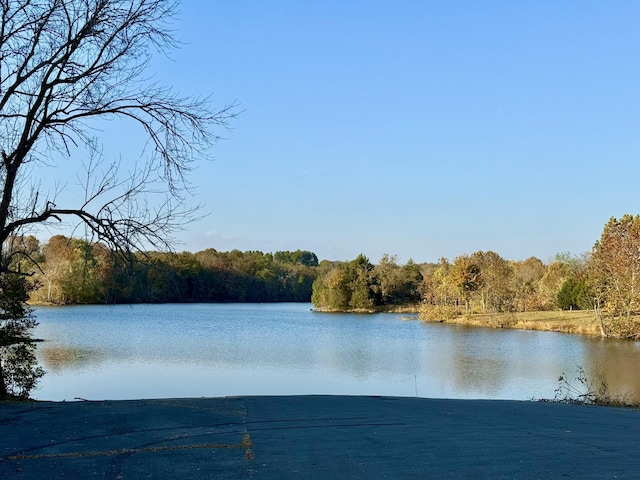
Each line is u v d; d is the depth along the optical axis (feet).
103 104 45.19
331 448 22.25
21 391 50.72
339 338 146.30
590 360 102.73
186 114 46.60
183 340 133.28
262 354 108.88
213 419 29.37
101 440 23.76
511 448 22.38
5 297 50.39
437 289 262.26
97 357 98.84
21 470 18.92
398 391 70.28
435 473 18.42
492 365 96.02
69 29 42.73
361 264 309.42
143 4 44.14
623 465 19.54
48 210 44.01
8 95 41.24
